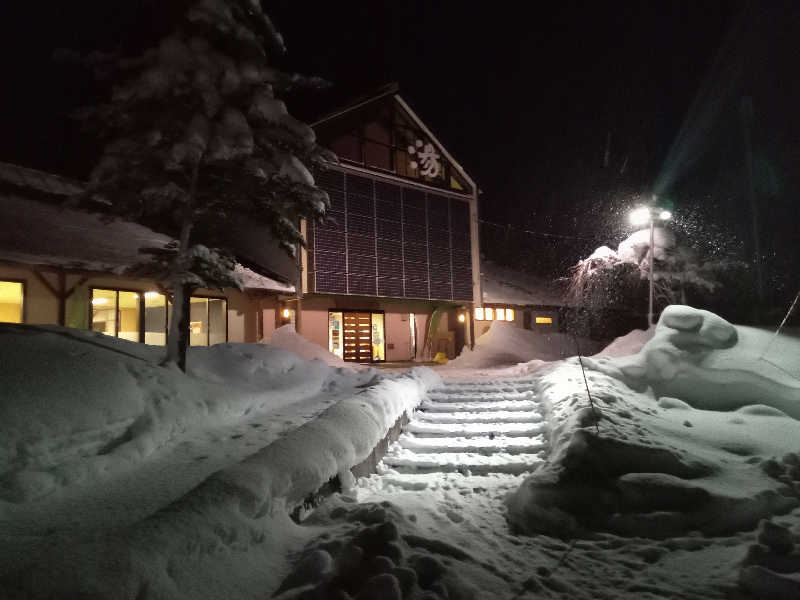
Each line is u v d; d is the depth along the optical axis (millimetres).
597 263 26719
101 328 12781
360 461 6219
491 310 26047
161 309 14445
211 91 6840
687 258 24453
